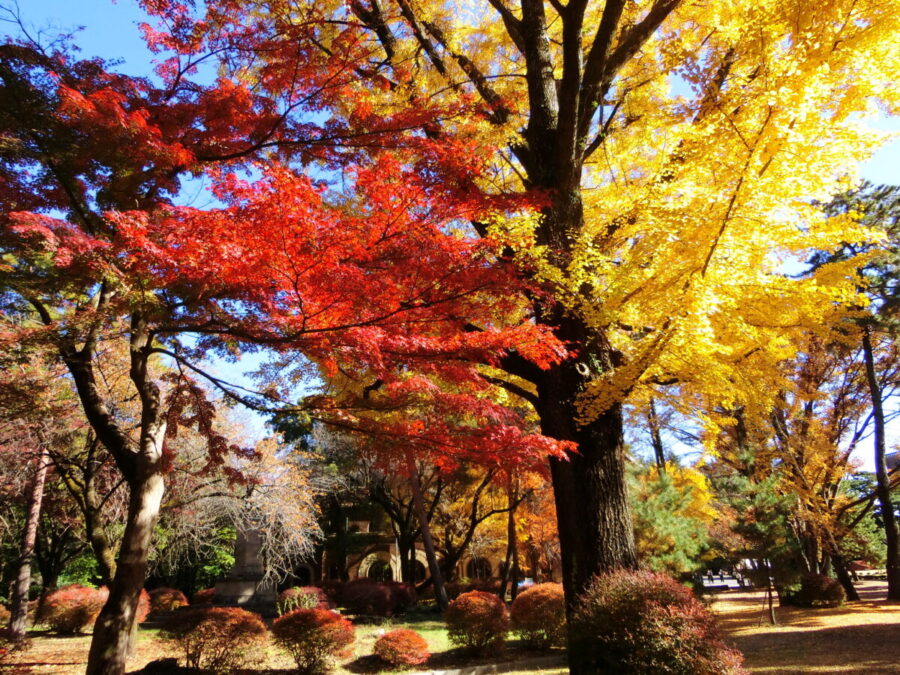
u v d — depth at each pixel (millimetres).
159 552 17312
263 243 3535
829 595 17578
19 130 4508
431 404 4875
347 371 5328
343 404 5078
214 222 3539
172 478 12094
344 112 5949
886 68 4324
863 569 39344
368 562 27781
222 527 17875
